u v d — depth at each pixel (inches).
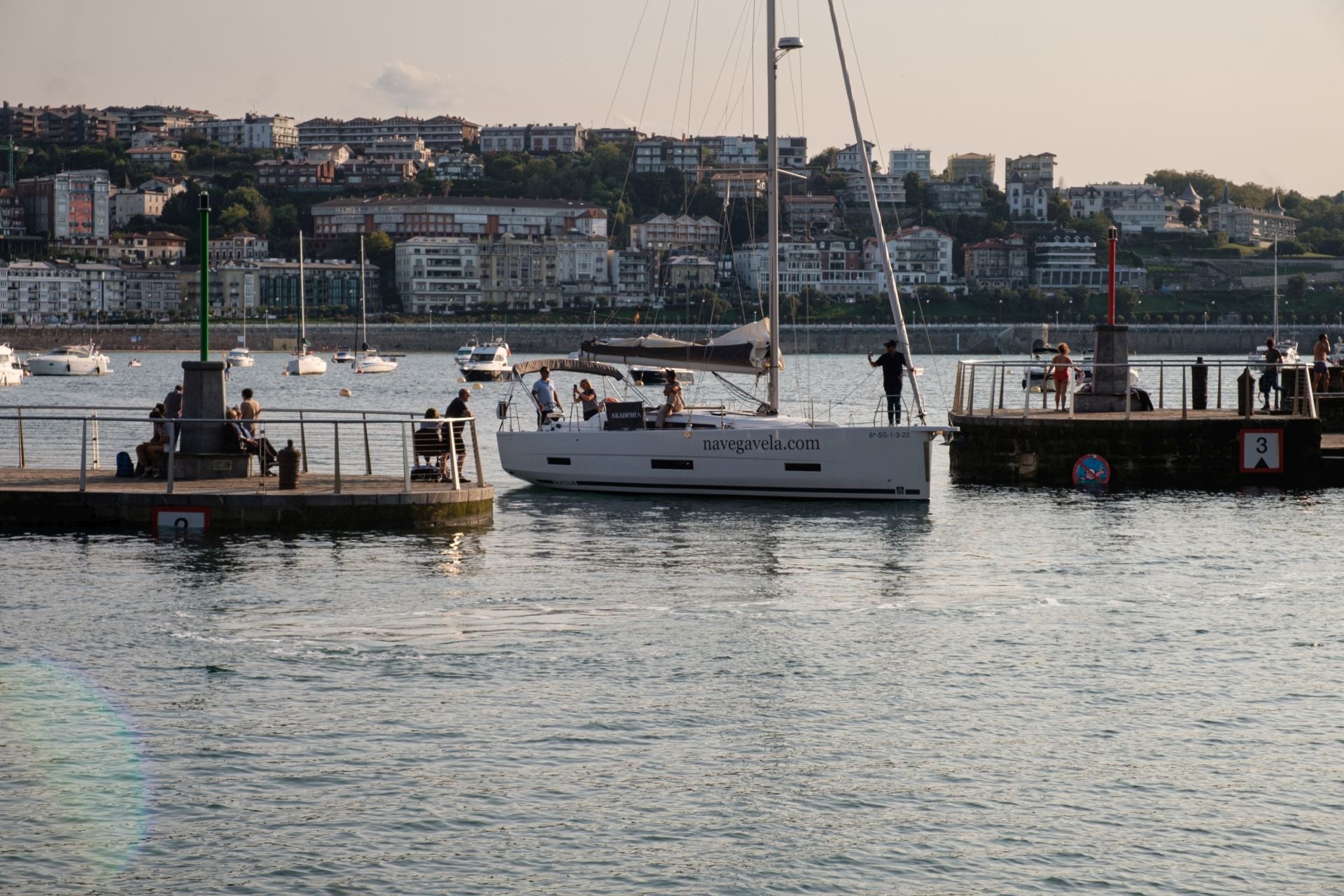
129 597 1056.8
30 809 665.0
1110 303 1927.9
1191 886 601.6
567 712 802.8
